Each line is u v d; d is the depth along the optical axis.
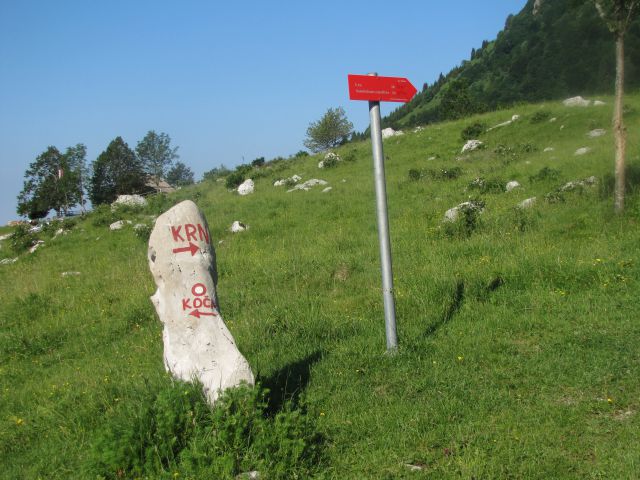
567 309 7.00
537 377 5.34
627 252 8.56
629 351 5.64
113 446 4.30
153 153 52.47
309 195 19.61
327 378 5.82
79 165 51.59
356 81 5.65
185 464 4.03
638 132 16.86
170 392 4.64
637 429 4.27
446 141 24.58
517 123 22.92
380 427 4.69
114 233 20.80
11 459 5.31
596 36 44.00
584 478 3.79
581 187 12.47
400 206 15.70
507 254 9.49
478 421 4.62
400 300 8.07
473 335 6.61
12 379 7.96
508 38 70.56
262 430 4.26
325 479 4.02
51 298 12.21
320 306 8.50
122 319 9.77
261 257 12.48
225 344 4.95
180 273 5.04
